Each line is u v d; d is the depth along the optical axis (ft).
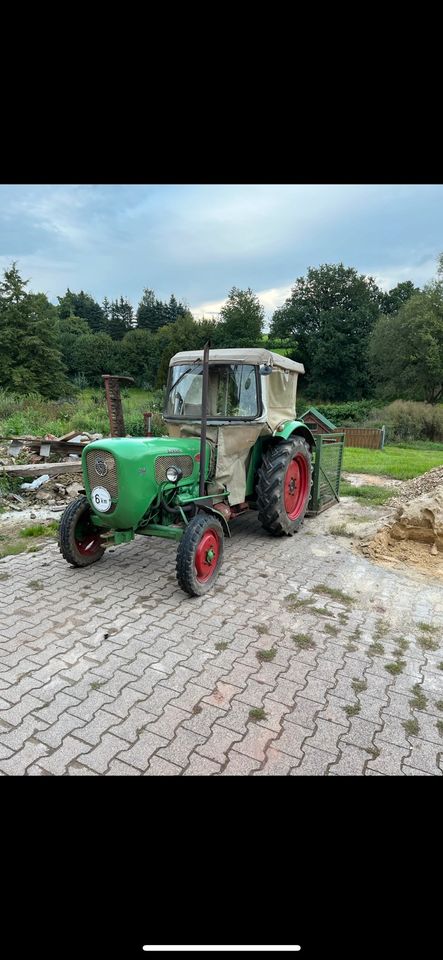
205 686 9.15
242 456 16.28
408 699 8.97
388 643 10.98
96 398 74.59
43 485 22.79
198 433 15.67
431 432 76.13
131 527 13.20
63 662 9.84
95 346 153.89
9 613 11.82
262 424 15.75
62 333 165.99
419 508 17.34
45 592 13.04
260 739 7.84
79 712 8.38
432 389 98.17
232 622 11.65
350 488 27.86
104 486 12.59
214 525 13.28
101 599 12.67
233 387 16.03
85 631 11.04
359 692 9.12
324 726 8.18
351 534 19.04
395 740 7.92
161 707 8.54
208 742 7.75
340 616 12.21
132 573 14.47
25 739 7.74
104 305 289.53
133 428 41.78
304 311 146.00
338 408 95.35
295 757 7.50
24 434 31.58
